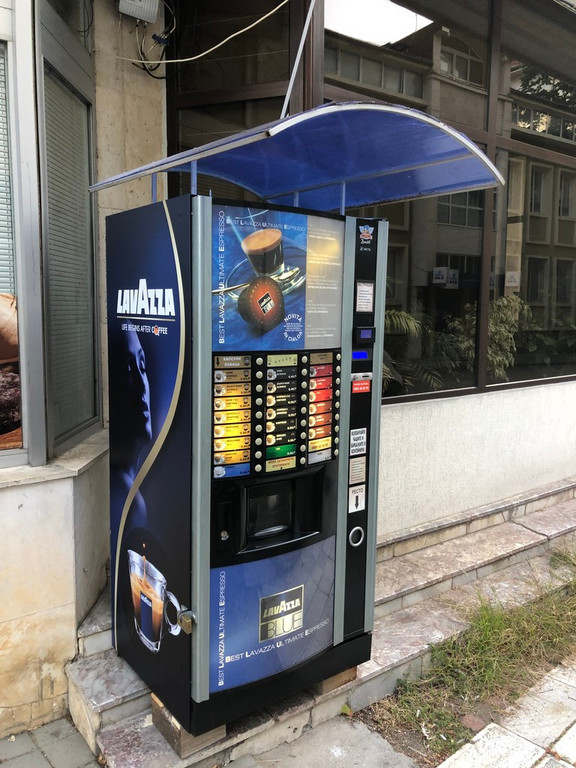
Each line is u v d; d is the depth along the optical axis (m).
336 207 2.70
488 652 2.65
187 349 1.75
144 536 2.04
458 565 3.25
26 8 2.05
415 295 3.54
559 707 2.45
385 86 3.23
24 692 2.20
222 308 1.74
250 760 2.08
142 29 2.90
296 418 1.93
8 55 2.08
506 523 3.93
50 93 2.35
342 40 3.02
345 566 2.17
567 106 4.36
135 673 2.23
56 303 2.42
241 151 2.02
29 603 2.17
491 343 4.06
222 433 1.78
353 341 2.08
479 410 3.79
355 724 2.30
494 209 3.99
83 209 2.74
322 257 1.95
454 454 3.66
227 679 1.89
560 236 4.50
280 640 1.99
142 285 1.96
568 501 4.42
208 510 1.78
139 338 2.00
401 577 3.06
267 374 1.84
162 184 3.10
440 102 3.51
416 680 2.55
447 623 2.81
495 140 3.83
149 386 1.95
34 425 2.20
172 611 1.91
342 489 2.12
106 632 2.36
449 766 2.10
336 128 1.81
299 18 2.83
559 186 4.42
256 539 1.93
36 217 2.13
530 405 4.15
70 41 2.48
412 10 3.27
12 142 2.10
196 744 1.94
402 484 3.39
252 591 1.90
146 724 2.10
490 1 3.65
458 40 3.54
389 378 3.41
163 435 1.89
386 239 2.13
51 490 2.17
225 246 1.72
